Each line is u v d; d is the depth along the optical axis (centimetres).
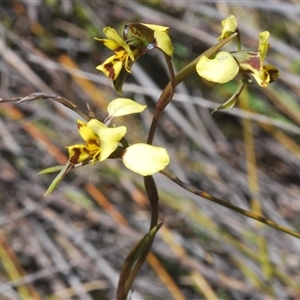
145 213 70
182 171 69
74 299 67
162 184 68
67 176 74
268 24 79
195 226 68
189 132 69
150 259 63
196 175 70
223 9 76
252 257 63
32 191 73
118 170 71
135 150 40
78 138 74
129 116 76
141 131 75
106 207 70
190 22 80
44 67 78
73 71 71
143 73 73
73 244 70
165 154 40
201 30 78
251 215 42
